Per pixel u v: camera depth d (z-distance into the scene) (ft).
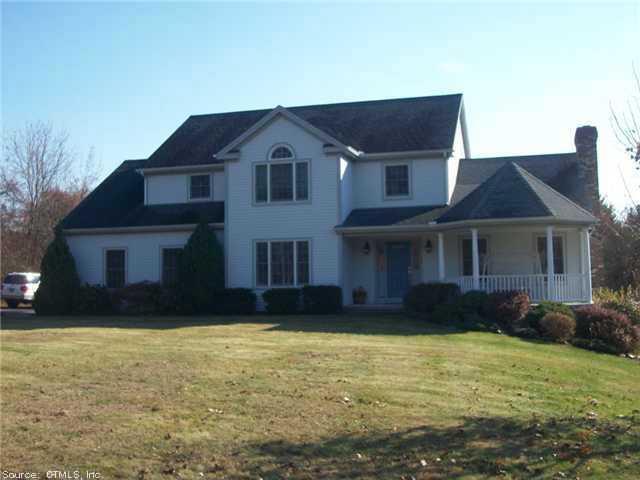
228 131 102.58
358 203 90.33
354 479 25.08
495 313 69.72
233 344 54.60
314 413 33.09
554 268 84.79
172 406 33.63
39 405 33.53
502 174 79.82
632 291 86.22
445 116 93.91
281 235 86.89
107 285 95.91
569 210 76.48
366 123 96.07
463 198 85.35
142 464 25.86
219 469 25.64
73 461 25.95
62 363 44.75
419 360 48.93
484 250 86.22
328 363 46.24
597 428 32.78
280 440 28.96
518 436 30.76
